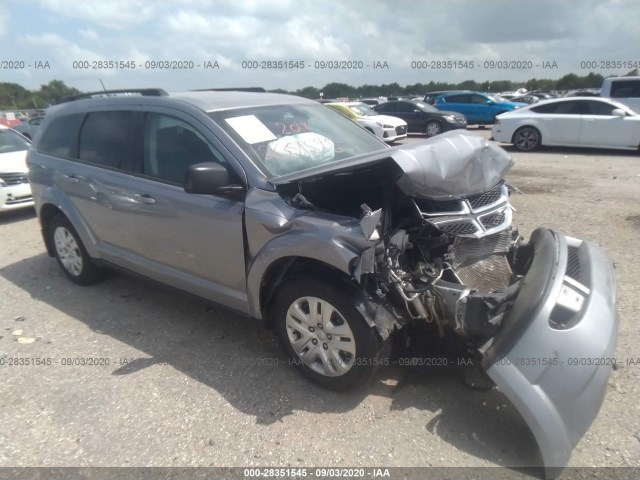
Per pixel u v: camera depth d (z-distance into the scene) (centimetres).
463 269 290
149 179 362
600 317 245
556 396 229
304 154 338
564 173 956
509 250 321
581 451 243
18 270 532
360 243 255
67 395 306
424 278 272
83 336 378
